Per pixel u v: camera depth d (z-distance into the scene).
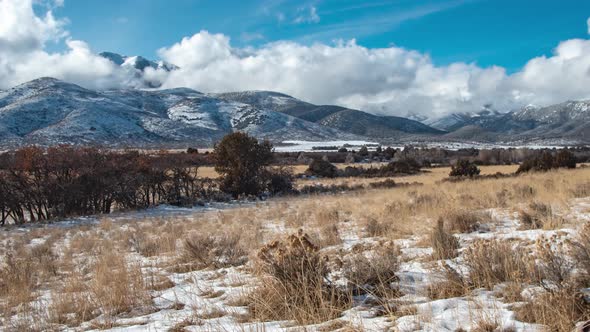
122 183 26.19
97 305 5.62
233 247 8.74
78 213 24.05
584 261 4.42
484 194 13.98
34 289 7.25
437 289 4.70
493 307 3.91
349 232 10.09
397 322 3.74
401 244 7.79
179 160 29.83
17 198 22.45
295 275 4.96
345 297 4.76
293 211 16.95
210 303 5.27
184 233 13.17
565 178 18.70
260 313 4.42
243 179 30.98
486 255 5.11
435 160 76.12
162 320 4.75
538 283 4.32
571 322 3.30
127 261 9.07
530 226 8.21
